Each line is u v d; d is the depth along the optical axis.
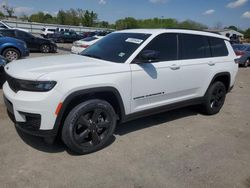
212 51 5.46
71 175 3.23
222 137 4.63
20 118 3.39
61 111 3.33
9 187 2.94
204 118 5.58
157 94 4.39
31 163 3.41
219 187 3.17
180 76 4.69
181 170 3.47
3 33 16.12
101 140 3.82
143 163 3.59
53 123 3.33
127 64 3.94
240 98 7.73
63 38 33.06
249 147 4.29
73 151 3.69
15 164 3.37
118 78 3.78
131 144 4.12
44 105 3.24
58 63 3.81
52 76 3.27
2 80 5.61
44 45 17.84
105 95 3.86
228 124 5.32
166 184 3.17
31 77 3.27
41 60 4.05
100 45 4.73
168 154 3.88
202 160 3.77
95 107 3.62
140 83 4.07
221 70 5.52
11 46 11.27
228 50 5.87
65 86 3.30
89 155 3.71
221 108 6.40
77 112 3.47
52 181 3.09
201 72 5.11
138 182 3.18
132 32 4.70
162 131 4.72
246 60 16.45
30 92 3.30
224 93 5.86
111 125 3.87
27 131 3.44
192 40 5.02
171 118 5.43
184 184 3.19
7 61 5.76
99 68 3.67
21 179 3.08
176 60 4.65
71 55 4.61
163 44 4.48
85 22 69.81
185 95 4.99
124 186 3.09
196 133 4.74
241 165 3.70
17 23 46.16
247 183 3.29
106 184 3.11
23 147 3.79
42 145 3.88
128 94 3.96
